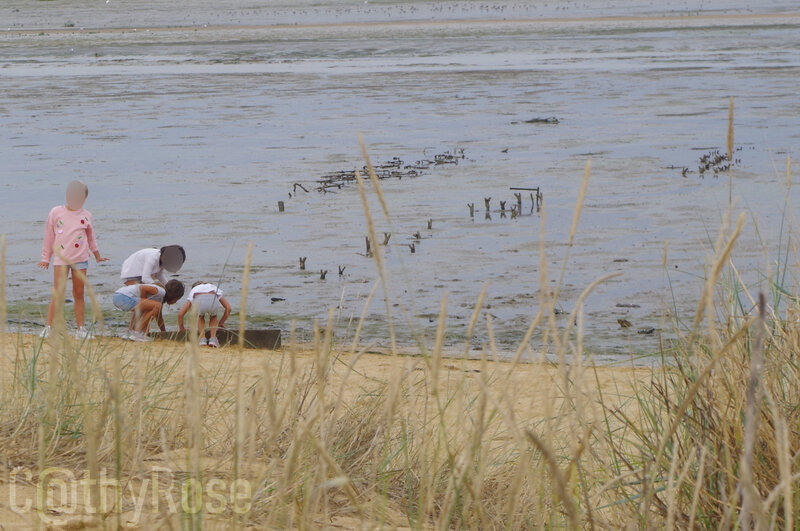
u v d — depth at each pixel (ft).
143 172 385.70
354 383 91.35
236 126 542.57
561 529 40.52
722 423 41.34
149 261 152.76
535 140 458.91
